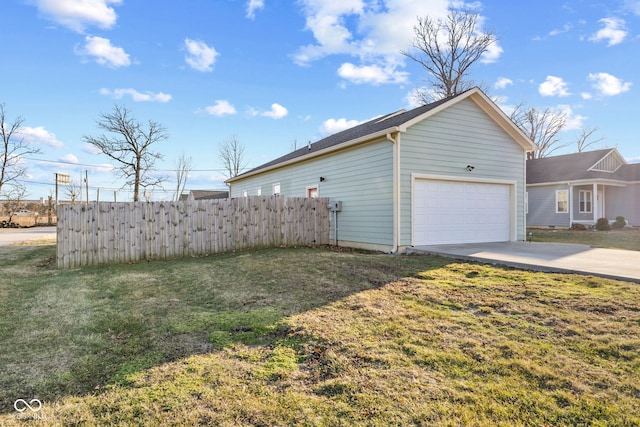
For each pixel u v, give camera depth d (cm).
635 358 278
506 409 216
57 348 316
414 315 387
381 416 210
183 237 893
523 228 1130
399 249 894
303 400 228
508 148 1101
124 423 207
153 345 320
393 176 901
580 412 212
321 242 1096
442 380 250
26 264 821
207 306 441
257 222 989
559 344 307
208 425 204
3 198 2794
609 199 2078
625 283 492
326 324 360
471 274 593
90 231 800
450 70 2445
